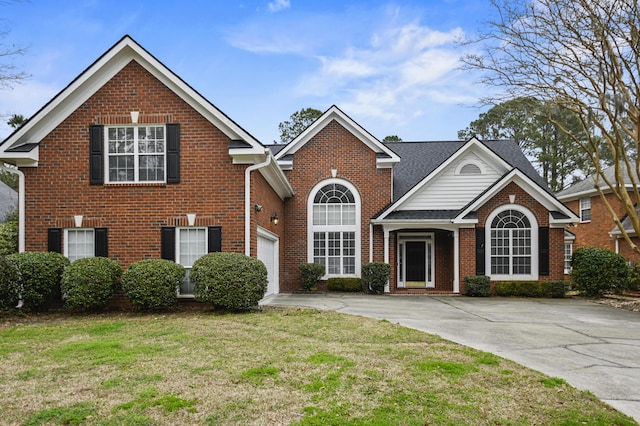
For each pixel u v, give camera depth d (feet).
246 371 19.03
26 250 39.73
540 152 121.49
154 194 39.88
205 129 40.06
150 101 40.19
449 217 58.03
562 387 17.67
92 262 35.73
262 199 45.21
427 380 18.12
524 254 55.47
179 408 14.92
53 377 18.39
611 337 28.81
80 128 40.22
